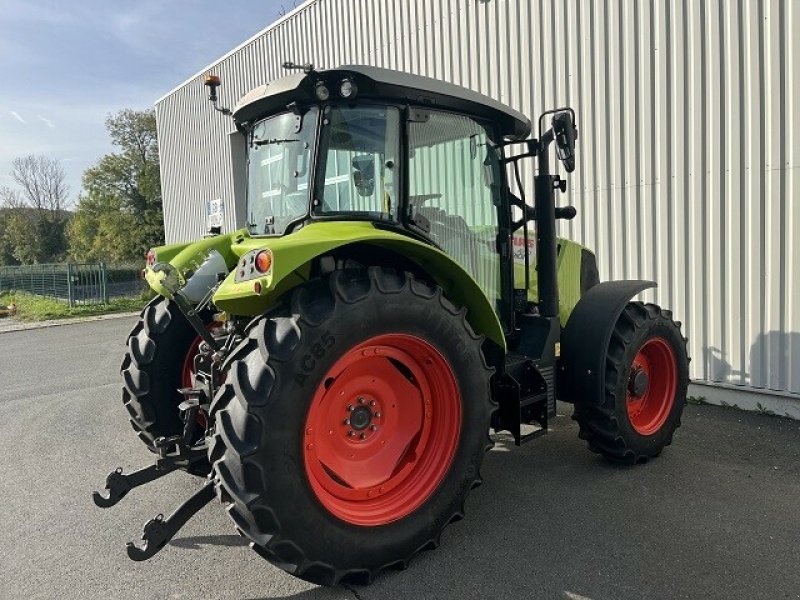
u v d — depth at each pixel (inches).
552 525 119.6
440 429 113.0
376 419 110.4
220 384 112.6
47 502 141.8
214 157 531.2
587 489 136.1
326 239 96.4
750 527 116.3
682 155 203.8
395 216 115.6
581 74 231.0
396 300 102.0
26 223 2034.9
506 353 138.6
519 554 109.2
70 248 1855.3
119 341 423.5
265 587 102.7
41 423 211.8
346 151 112.2
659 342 151.9
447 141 126.5
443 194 126.6
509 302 143.6
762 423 182.7
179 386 144.3
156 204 1619.1
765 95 182.7
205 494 104.0
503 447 164.9
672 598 94.3
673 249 209.3
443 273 115.1
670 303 211.8
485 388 115.3
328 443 104.3
